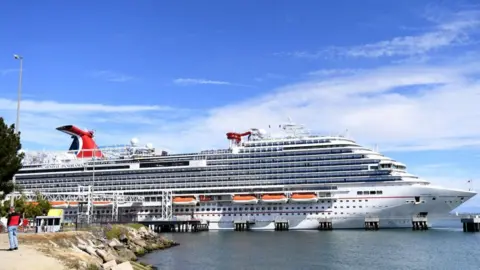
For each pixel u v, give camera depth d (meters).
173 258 80.50
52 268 34.19
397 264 72.88
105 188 170.88
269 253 87.12
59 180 177.38
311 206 144.12
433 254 84.44
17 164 59.06
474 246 96.88
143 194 165.50
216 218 155.75
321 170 145.00
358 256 81.94
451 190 132.75
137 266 58.09
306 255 83.62
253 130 162.62
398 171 138.88
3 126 59.34
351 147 143.88
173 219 154.12
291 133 158.00
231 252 89.50
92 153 181.62
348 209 139.88
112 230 84.88
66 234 58.78
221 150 162.00
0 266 30.97
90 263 41.00
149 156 170.62
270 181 150.62
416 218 134.88
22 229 68.38
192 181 160.88
